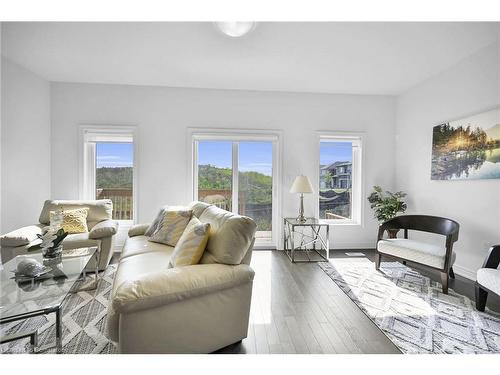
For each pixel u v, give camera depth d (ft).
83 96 12.46
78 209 10.67
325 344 5.68
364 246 14.05
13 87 10.41
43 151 11.91
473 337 5.95
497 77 8.79
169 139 13.00
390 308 7.30
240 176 13.76
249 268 5.55
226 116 13.28
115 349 5.32
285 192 13.70
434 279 9.45
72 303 7.32
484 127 9.11
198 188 13.57
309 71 11.14
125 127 12.68
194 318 4.87
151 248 8.08
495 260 7.27
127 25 7.95
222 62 10.35
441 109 11.10
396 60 10.14
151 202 12.96
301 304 7.53
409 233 12.96
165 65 10.62
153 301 4.39
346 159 14.25
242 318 5.46
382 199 13.14
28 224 11.19
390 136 14.14
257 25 7.94
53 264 6.78
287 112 13.60
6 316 4.58
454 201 10.41
